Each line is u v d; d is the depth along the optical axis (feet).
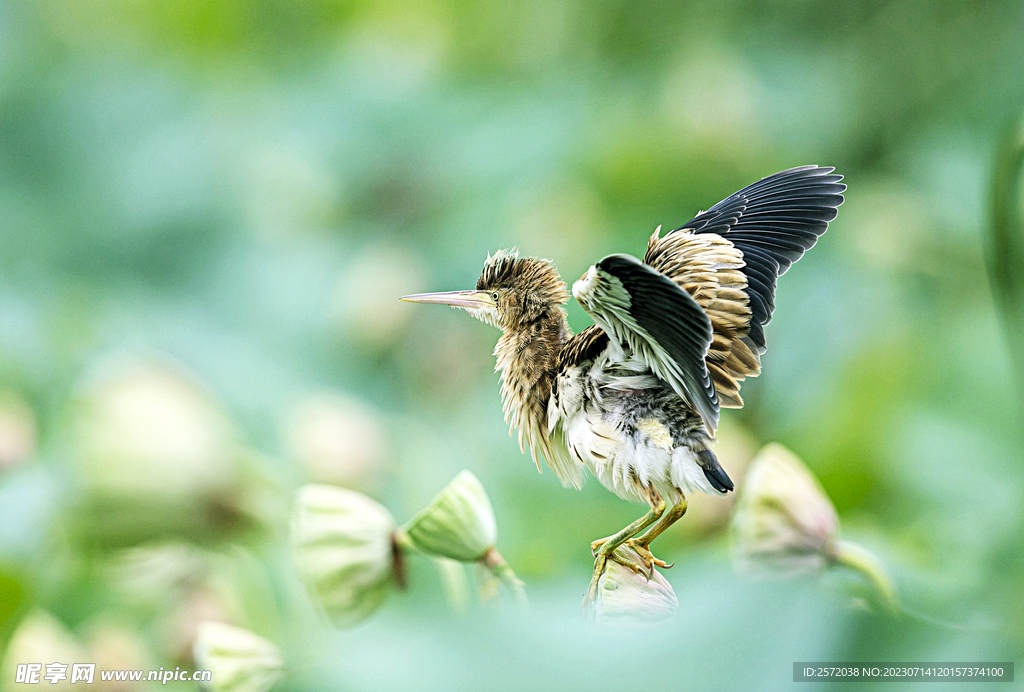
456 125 27.94
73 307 22.25
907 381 21.44
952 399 21.43
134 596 21.02
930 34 26.48
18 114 28.63
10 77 28.96
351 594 20.54
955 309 22.08
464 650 19.81
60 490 21.03
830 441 21.40
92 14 31.04
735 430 21.77
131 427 20.74
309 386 22.18
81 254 27.22
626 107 27.17
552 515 21.68
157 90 29.37
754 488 20.35
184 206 27.53
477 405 22.29
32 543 21.13
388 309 24.17
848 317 22.16
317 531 20.53
